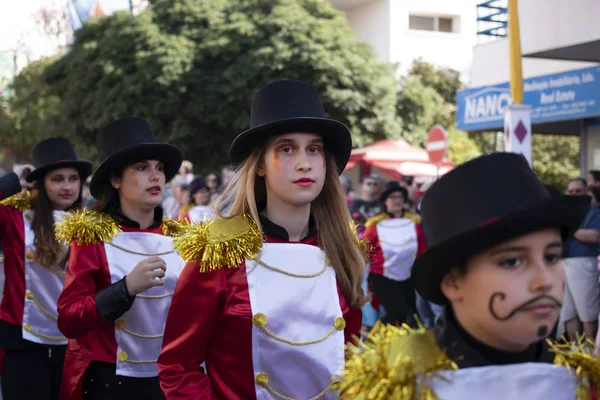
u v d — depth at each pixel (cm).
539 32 991
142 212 420
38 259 484
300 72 2144
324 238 309
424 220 185
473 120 1366
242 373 276
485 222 168
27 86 3319
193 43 2147
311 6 2264
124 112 2139
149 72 2109
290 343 279
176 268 408
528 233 170
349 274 311
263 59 2103
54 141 520
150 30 2150
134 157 410
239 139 290
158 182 416
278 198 297
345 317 308
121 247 402
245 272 282
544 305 170
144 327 391
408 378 176
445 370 178
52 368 490
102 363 387
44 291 486
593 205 705
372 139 2264
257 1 2230
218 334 280
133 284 357
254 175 296
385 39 2959
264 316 277
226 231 284
